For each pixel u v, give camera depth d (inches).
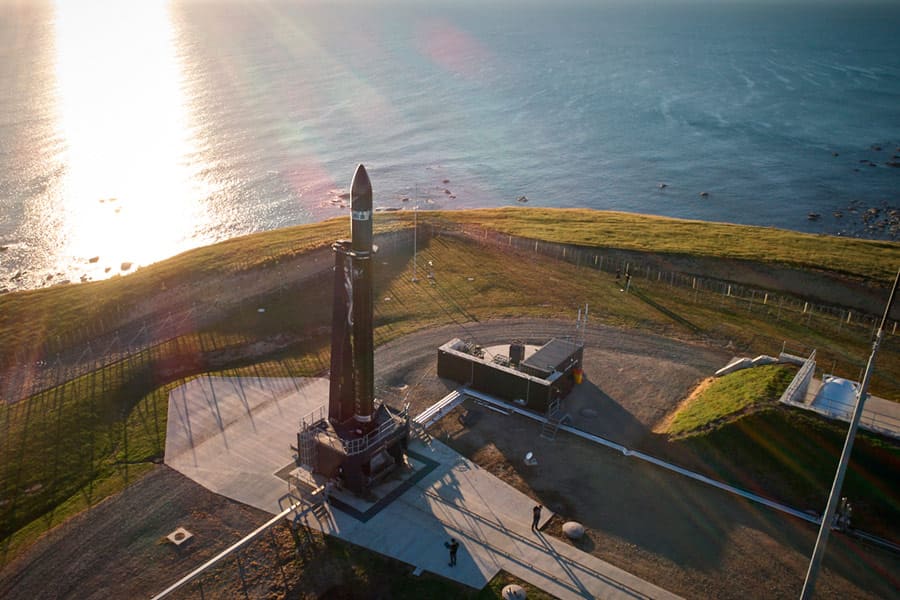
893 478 1434.5
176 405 1825.8
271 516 1409.9
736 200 5570.9
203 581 1246.3
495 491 1491.1
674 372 2000.5
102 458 1612.9
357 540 1342.3
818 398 1659.7
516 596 1178.0
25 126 6914.4
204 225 4655.5
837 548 1327.5
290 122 7593.5
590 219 3563.0
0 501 1464.1
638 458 1605.6
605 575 1254.3
